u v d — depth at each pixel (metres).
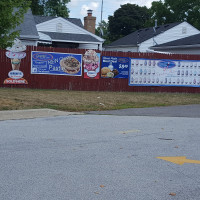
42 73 16.66
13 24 11.72
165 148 6.80
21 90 15.62
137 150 6.55
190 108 12.66
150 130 8.50
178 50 24.14
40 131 7.95
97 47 33.09
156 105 13.12
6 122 8.95
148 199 4.26
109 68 17.39
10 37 11.82
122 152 6.37
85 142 7.04
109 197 4.27
